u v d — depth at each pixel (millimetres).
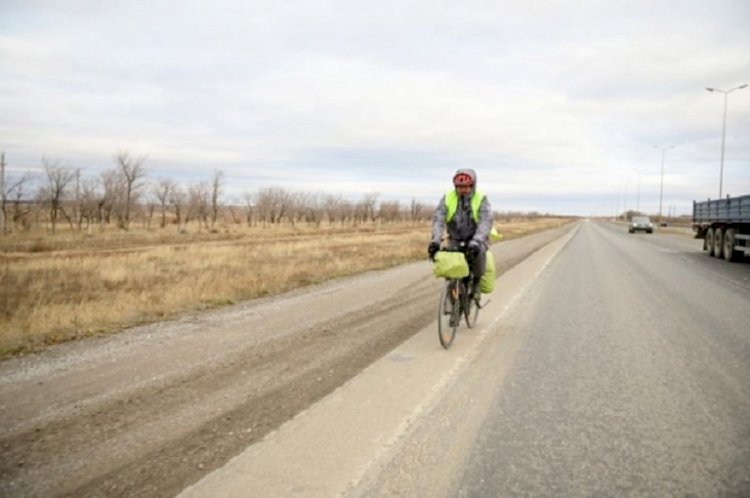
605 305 8805
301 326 7148
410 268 15500
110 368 5195
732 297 9781
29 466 3125
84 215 44250
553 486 2855
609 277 12984
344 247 24766
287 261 17000
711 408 4051
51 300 9500
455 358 5465
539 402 4160
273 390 4457
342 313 8125
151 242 32812
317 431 3576
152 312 8211
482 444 3375
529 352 5734
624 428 3652
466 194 6203
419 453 3238
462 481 2900
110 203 47219
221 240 35125
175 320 7734
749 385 4613
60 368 5223
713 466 3092
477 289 6887
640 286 11289
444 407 4031
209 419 3820
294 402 4152
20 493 2818
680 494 2783
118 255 20656
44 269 15328
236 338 6469
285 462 3127
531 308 8500
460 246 6238
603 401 4195
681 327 7066
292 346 6008
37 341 6359
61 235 36438
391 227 70312
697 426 3695
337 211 85688
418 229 61438
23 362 5473
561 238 37156
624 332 6754
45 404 4180
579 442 3420
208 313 8305
